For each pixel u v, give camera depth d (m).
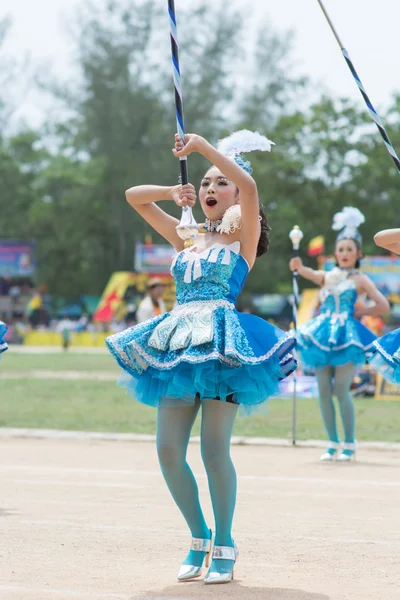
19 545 12.27
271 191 118.44
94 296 135.12
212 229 11.93
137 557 11.77
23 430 26.31
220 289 11.42
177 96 11.65
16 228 141.25
